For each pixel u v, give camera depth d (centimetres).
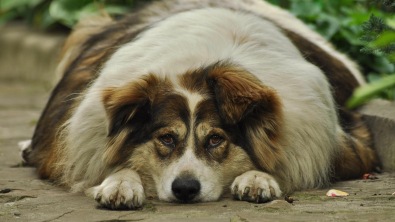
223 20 962
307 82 897
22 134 1436
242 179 797
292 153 865
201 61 864
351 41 1491
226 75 779
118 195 750
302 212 712
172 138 798
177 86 812
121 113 802
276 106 789
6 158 1187
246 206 754
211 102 793
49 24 2306
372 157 1029
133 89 800
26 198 838
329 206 745
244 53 894
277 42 951
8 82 2469
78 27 1388
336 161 928
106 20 1352
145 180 837
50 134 1015
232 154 816
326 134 894
